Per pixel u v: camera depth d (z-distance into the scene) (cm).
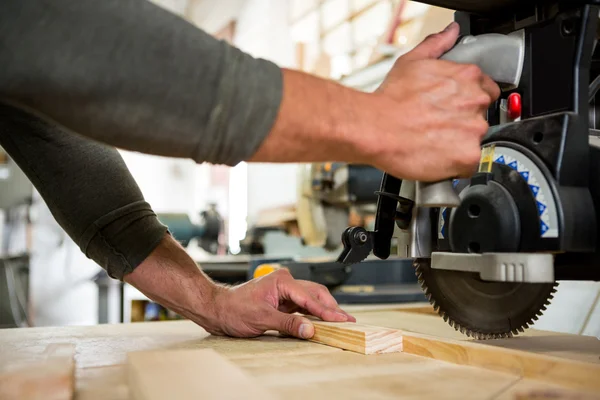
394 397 49
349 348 77
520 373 59
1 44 46
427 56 68
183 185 554
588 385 52
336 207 175
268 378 57
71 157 93
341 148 57
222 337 92
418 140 60
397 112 60
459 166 63
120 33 48
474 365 64
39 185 94
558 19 67
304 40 310
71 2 47
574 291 117
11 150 94
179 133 51
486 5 73
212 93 51
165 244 98
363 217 182
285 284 93
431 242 79
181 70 50
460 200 68
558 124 65
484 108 66
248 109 52
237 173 452
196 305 93
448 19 164
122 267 94
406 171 61
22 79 46
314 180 169
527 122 68
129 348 79
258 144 54
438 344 69
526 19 71
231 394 41
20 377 47
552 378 56
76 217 94
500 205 67
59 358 55
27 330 101
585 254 66
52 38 46
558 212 63
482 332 81
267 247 280
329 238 175
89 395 51
